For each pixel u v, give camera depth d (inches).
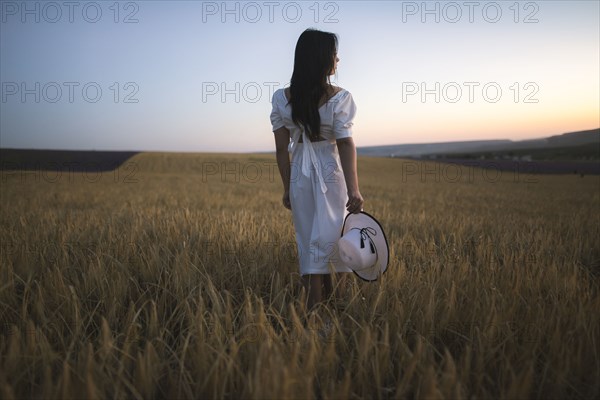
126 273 126.6
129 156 2743.6
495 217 349.4
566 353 77.4
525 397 65.6
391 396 76.1
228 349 83.0
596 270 169.0
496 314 87.2
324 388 70.4
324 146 120.4
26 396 74.1
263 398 63.4
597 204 566.9
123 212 330.3
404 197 678.5
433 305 95.3
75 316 93.8
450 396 66.7
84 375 69.0
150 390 70.2
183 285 117.3
